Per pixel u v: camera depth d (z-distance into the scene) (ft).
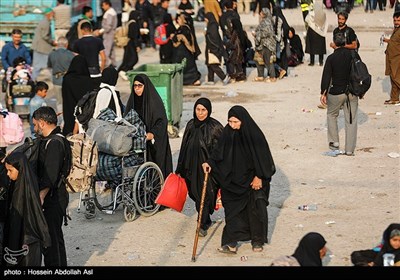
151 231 70.18
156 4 201.98
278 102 128.47
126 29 198.70
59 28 163.22
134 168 73.00
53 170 55.98
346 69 89.66
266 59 148.05
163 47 148.56
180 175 69.62
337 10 238.07
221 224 71.51
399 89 121.19
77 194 82.64
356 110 91.20
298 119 114.32
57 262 57.52
